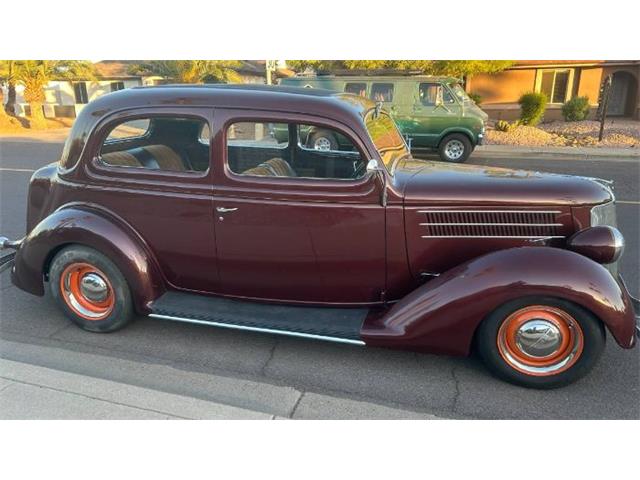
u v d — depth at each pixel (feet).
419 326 10.10
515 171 12.11
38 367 10.30
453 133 38.04
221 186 10.96
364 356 11.44
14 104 76.69
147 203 11.41
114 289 11.83
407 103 37.83
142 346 11.81
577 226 10.71
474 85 67.51
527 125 54.90
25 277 12.37
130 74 84.58
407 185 10.81
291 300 11.76
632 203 24.79
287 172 12.48
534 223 10.73
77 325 12.53
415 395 10.03
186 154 13.23
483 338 10.09
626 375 10.59
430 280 10.64
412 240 10.78
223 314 11.46
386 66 49.21
